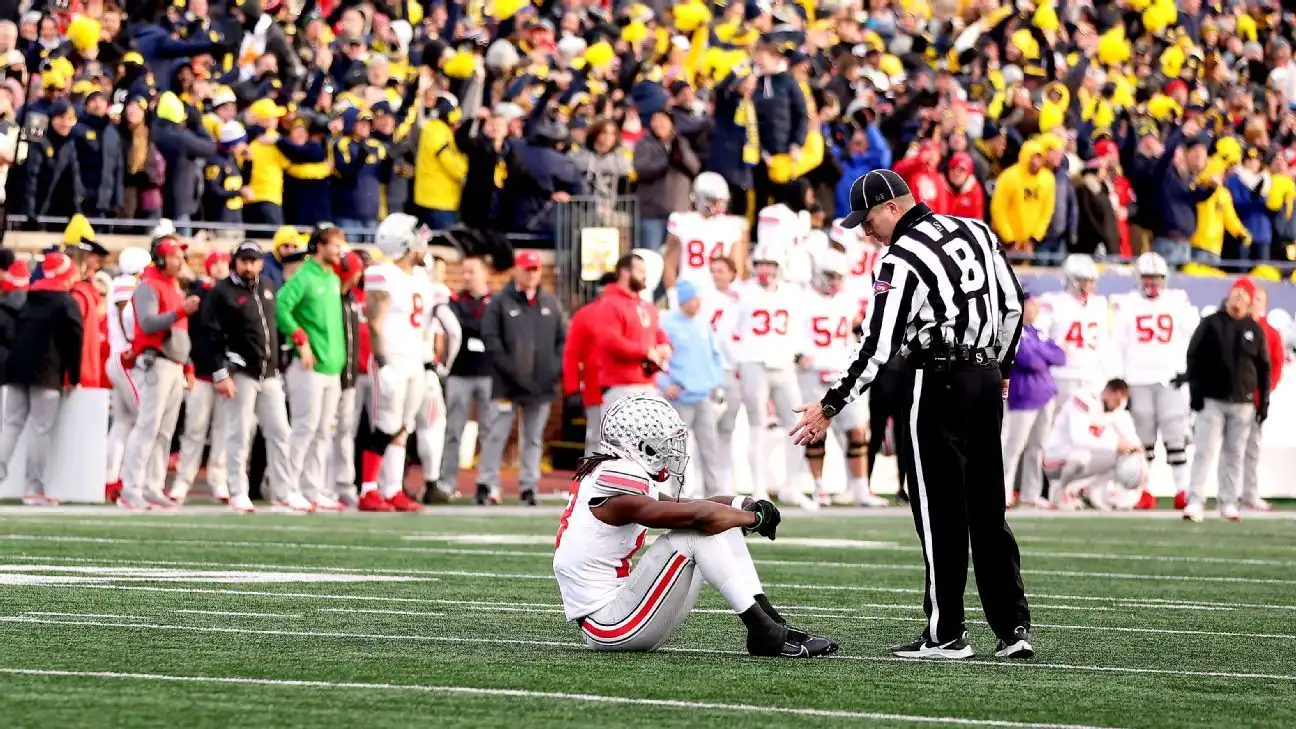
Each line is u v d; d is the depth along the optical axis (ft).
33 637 71.15
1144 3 291.79
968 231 71.56
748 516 70.23
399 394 161.48
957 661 70.59
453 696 58.44
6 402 162.61
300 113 194.70
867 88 232.94
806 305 185.57
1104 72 274.98
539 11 241.35
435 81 209.77
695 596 70.85
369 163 196.54
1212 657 73.51
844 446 189.78
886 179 71.92
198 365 155.84
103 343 169.37
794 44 237.04
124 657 66.23
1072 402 196.34
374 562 109.81
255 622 78.07
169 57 199.31
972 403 71.26
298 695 58.03
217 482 165.27
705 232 193.36
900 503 191.11
